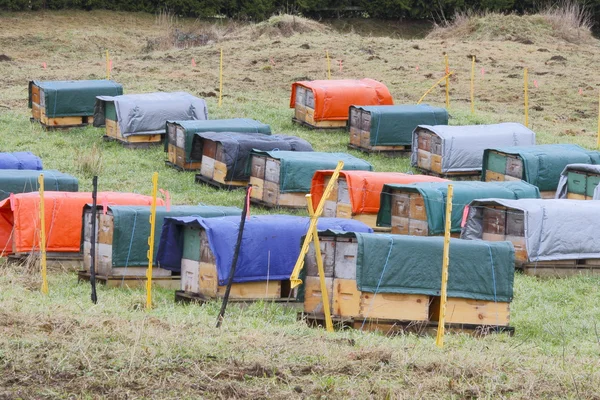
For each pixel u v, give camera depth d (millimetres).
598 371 48344
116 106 113062
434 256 56969
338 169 54094
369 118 113250
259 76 158000
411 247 56750
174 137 106250
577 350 55500
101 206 67062
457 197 79312
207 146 100438
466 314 57906
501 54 172875
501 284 58000
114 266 66438
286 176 91125
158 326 50656
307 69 161875
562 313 65062
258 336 49219
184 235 63812
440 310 52812
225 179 97375
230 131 105250
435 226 78188
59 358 43594
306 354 46750
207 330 50469
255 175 95125
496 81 154500
